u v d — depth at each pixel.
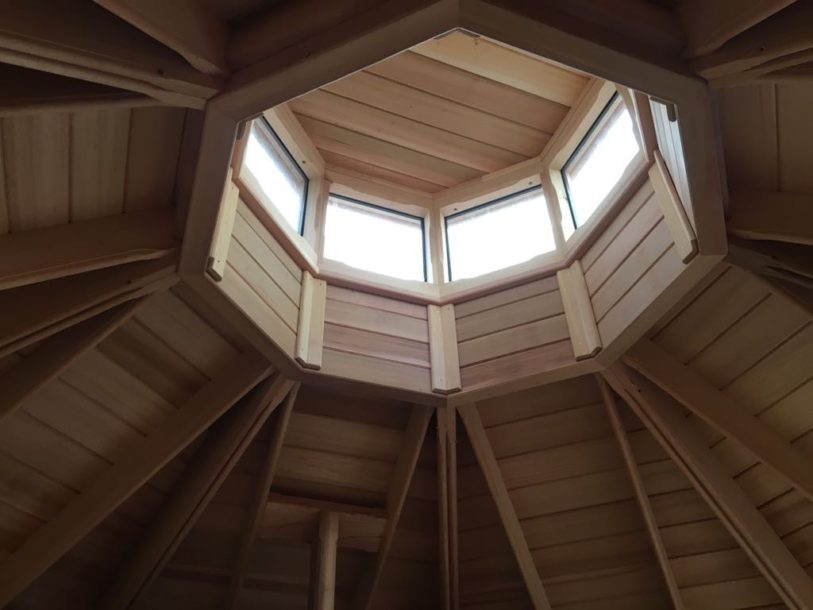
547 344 3.13
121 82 1.78
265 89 1.89
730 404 2.94
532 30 1.80
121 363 2.69
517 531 3.40
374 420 3.37
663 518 3.32
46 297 2.28
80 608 3.13
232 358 2.93
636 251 2.88
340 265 3.34
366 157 3.83
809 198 2.36
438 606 3.71
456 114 3.71
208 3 1.88
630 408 3.20
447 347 3.31
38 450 2.66
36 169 2.06
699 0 1.88
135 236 2.33
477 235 3.77
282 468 3.33
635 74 1.91
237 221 2.81
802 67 1.85
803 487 2.82
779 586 3.10
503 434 3.37
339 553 3.59
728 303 2.77
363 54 1.82
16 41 1.58
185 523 3.09
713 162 2.16
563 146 3.67
